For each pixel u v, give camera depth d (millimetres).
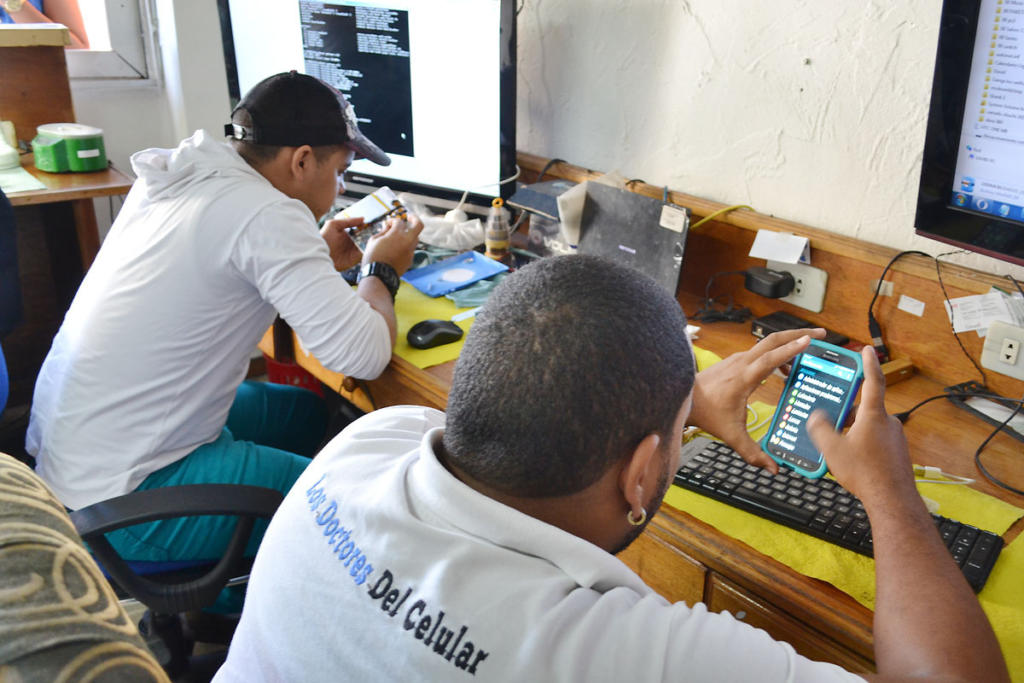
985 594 843
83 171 2123
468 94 1738
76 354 1295
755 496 967
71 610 469
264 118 1306
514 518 583
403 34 1752
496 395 582
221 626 1480
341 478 707
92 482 1286
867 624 804
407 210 1746
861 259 1348
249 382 1748
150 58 2516
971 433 1145
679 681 523
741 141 1537
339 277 1298
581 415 567
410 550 599
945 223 1158
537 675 525
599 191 1572
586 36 1733
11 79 2164
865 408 834
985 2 999
